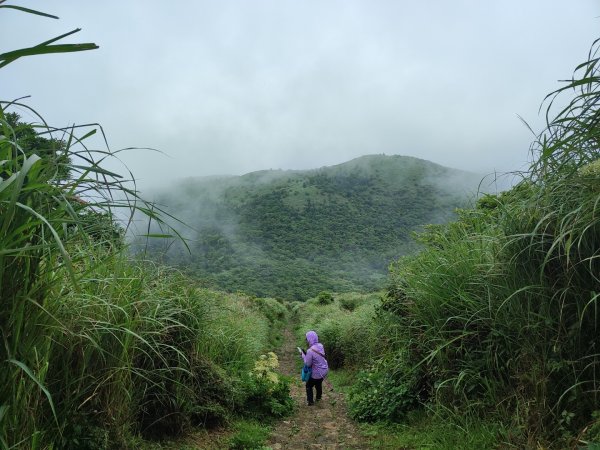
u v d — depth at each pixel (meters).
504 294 4.23
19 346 2.28
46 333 2.59
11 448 2.23
